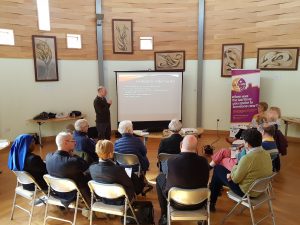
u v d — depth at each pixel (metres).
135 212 2.84
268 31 6.14
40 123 6.17
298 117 6.12
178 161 2.35
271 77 6.31
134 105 6.70
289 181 4.05
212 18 6.64
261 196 2.71
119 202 2.58
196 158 2.37
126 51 6.94
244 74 6.13
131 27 6.84
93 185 2.50
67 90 6.73
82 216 3.12
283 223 2.95
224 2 6.48
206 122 7.14
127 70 7.03
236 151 3.22
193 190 2.29
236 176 2.61
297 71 5.98
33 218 3.09
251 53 6.43
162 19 6.84
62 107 6.73
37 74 6.28
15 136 6.21
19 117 6.22
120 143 3.40
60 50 6.51
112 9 6.75
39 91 6.39
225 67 6.70
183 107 7.16
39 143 6.27
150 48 6.97
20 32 5.98
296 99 6.09
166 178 2.63
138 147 3.39
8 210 3.27
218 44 6.71
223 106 6.89
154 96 6.70
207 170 2.40
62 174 2.61
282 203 3.39
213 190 3.11
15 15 5.88
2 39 5.79
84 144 3.44
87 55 6.81
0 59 5.83
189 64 6.96
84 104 6.96
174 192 2.34
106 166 2.45
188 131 4.51
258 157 2.56
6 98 6.01
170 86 6.69
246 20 6.35
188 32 6.84
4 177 4.30
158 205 3.35
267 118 4.30
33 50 6.16
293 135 6.25
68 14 6.46
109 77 7.02
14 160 2.84
